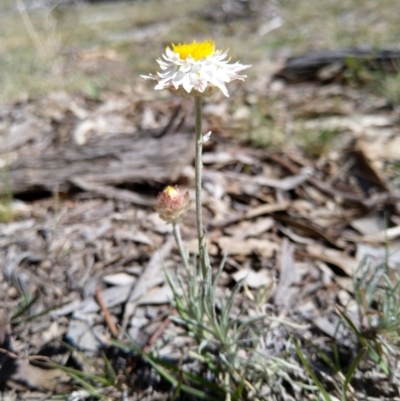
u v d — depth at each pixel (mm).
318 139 260
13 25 768
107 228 202
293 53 434
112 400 134
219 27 638
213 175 235
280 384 132
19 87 404
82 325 157
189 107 321
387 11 569
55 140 283
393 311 134
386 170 237
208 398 129
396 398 128
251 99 327
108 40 624
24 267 183
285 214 207
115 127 299
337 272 175
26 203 223
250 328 144
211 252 184
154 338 150
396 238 192
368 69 344
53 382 140
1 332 151
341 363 139
